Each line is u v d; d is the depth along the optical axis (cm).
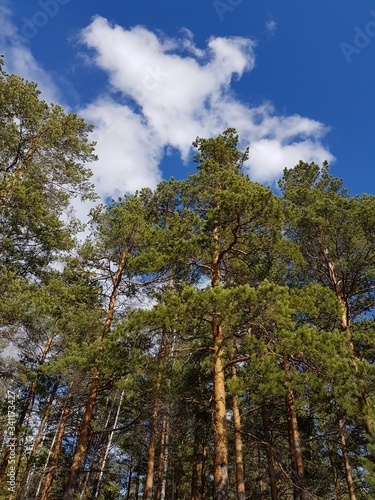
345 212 1398
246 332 1027
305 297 975
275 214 1088
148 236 1232
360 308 1516
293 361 993
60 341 1491
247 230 1213
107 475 2133
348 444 1402
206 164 1493
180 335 1180
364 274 1456
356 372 900
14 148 1495
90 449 2002
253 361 887
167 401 1279
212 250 1175
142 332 1062
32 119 1495
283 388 869
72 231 1662
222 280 1380
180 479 2258
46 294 1261
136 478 2597
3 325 1189
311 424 1557
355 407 875
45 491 1498
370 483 774
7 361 1238
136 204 1490
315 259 1551
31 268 1531
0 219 1391
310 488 1262
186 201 1472
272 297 898
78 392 1293
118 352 1030
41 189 1534
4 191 1330
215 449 933
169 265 1277
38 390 1476
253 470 1714
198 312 945
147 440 1858
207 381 1434
